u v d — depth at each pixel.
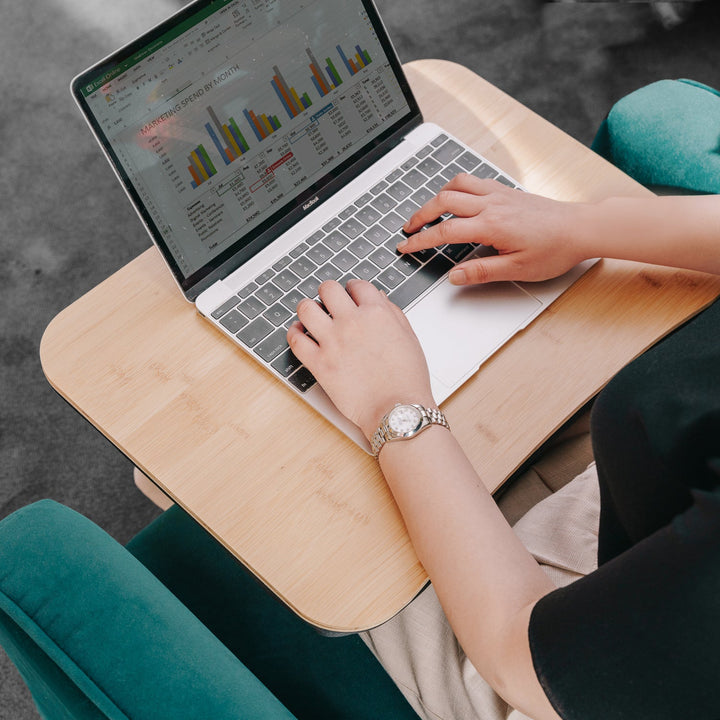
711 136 1.00
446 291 0.82
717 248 0.74
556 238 0.78
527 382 0.77
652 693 0.45
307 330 0.77
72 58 1.99
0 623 0.62
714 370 0.52
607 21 2.00
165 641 0.60
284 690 0.88
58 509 0.69
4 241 1.77
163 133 0.77
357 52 0.87
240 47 0.80
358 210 0.87
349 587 0.67
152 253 0.86
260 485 0.72
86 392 0.78
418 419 0.67
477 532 0.61
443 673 0.78
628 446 0.56
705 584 0.43
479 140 0.93
